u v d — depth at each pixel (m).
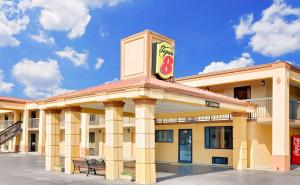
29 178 16.50
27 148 42.44
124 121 34.22
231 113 21.66
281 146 20.03
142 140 14.47
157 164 24.58
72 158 18.52
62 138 42.94
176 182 14.96
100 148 39.19
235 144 21.34
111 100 15.93
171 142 27.42
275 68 20.66
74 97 17.84
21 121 43.53
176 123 27.08
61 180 15.73
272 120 20.62
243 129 21.31
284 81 20.22
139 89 14.29
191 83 25.06
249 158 21.73
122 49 18.97
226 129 23.84
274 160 20.27
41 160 29.47
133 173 16.36
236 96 24.45
